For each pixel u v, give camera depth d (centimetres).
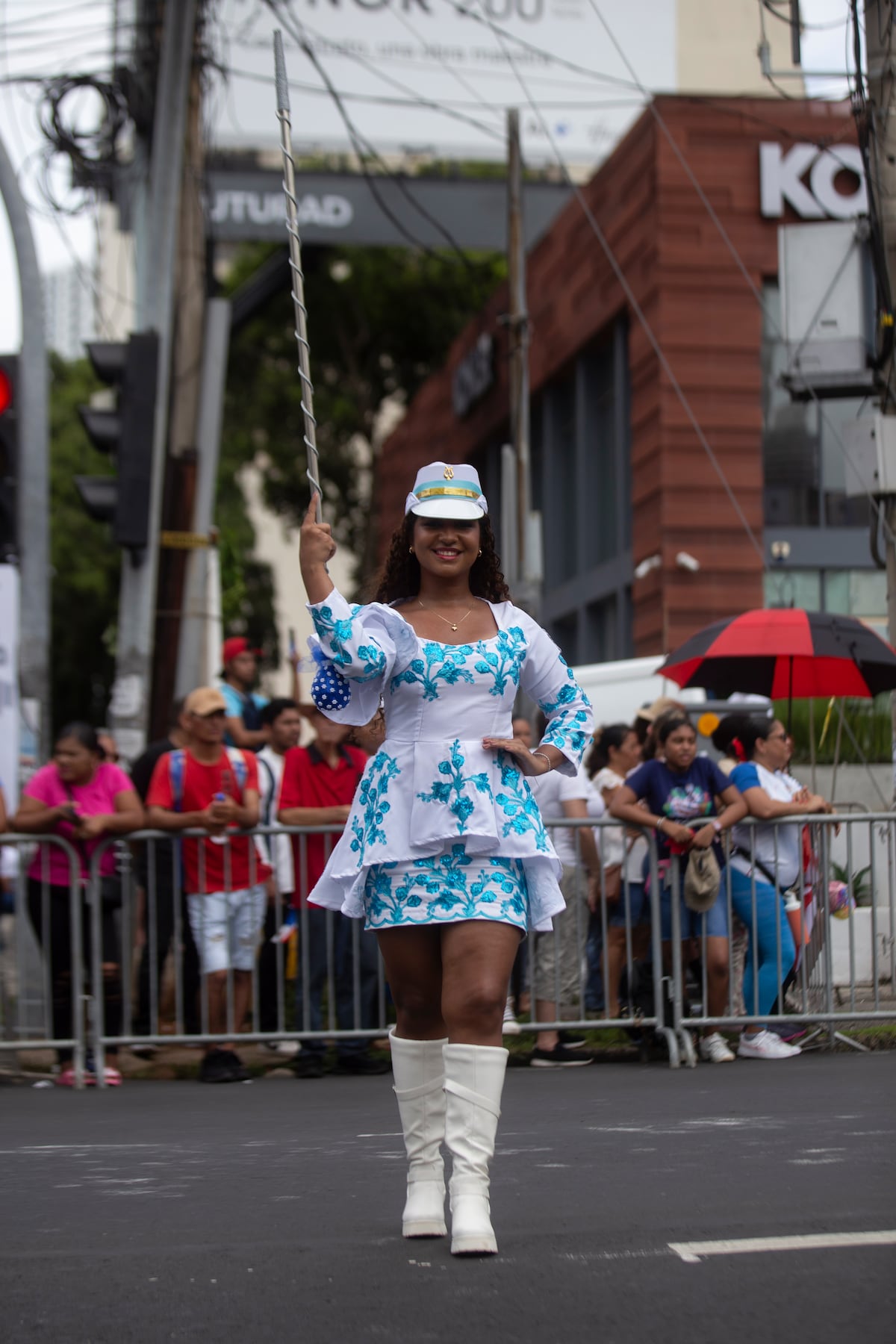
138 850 915
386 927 414
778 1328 334
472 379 3003
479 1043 407
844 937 916
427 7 3098
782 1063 825
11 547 973
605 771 1065
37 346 1070
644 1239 411
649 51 3139
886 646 988
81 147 1384
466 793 410
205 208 1529
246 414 3734
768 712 1099
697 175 2073
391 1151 564
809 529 2047
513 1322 344
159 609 1308
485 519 454
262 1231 438
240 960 854
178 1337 340
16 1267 404
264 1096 756
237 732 1073
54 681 3734
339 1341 334
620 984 894
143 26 1343
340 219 2986
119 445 1006
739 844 872
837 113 2081
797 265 1143
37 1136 625
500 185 3038
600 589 2425
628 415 2298
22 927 872
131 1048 872
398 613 425
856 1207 439
